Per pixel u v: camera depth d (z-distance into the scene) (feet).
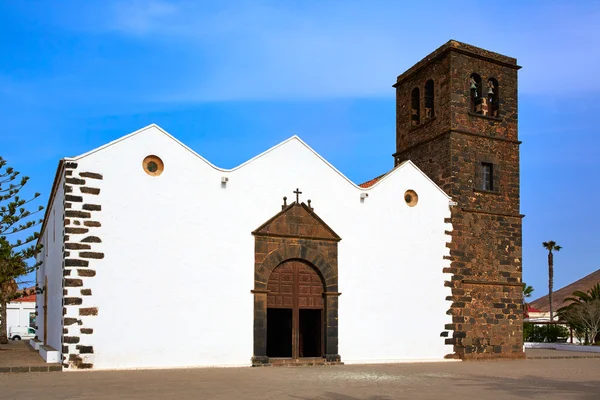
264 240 87.30
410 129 115.55
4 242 114.42
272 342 106.32
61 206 82.07
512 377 73.10
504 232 107.76
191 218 82.89
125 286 77.61
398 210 98.53
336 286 91.45
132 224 79.05
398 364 91.25
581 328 155.22
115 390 55.26
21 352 102.37
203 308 81.97
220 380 64.44
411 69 115.85
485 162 107.24
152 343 78.33
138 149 80.74
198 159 84.58
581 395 56.80
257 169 88.58
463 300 101.76
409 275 97.66
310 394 53.83
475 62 108.58
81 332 74.54
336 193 94.02
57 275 86.17
